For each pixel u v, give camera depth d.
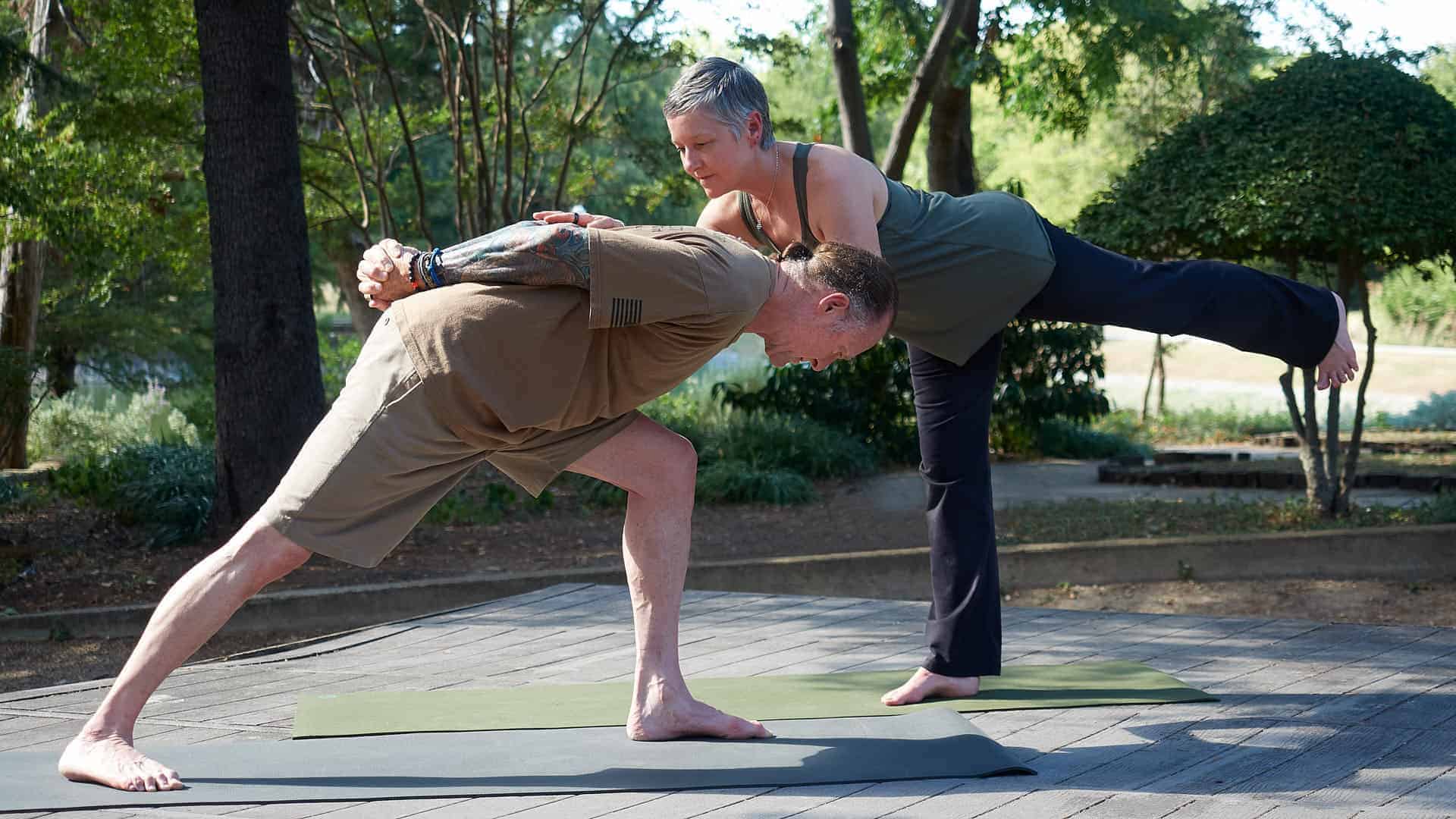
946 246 3.13
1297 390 25.48
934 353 3.31
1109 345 35.97
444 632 4.64
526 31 18.11
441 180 22.12
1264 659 3.89
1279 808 2.50
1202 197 7.42
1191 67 14.04
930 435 3.41
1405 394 24.50
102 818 2.35
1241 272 3.31
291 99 9.24
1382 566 7.53
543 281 2.47
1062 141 24.92
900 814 2.46
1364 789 2.62
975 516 3.39
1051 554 7.70
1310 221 7.11
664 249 2.50
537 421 2.57
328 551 2.50
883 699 3.39
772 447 12.88
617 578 7.40
